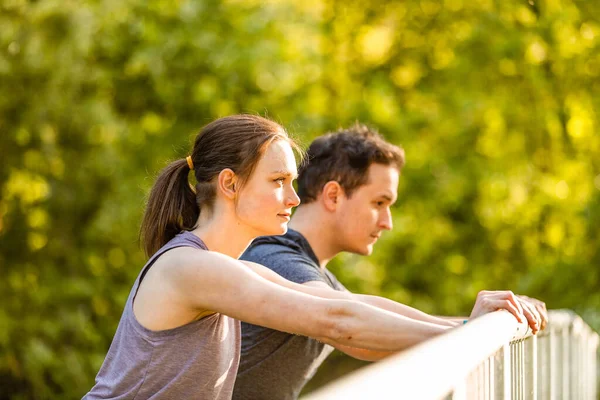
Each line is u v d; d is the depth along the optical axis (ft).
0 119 47.85
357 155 16.15
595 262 51.13
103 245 51.21
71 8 45.68
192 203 12.44
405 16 58.13
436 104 55.36
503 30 52.85
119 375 11.57
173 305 11.20
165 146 51.49
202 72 51.65
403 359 6.26
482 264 56.59
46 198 50.39
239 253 12.39
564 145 54.39
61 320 48.49
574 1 51.26
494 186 53.93
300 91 54.13
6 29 45.57
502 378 11.85
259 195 12.00
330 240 16.34
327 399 4.91
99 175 49.88
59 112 47.39
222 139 12.05
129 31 50.19
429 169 53.83
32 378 46.50
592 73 52.49
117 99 52.60
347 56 58.34
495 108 53.26
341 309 11.67
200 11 51.70
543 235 55.83
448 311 55.21
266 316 11.30
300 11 54.95
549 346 19.69
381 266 54.65
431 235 55.06
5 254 50.65
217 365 11.68
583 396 26.86
